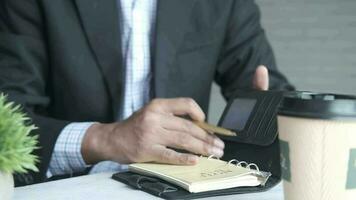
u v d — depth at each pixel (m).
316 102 0.43
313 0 2.30
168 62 1.07
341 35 2.30
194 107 0.80
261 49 1.26
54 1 1.02
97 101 1.04
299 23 2.34
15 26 1.04
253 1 1.31
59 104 1.07
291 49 2.36
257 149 0.73
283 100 0.47
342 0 2.28
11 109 0.53
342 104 0.42
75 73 1.02
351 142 0.43
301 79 2.35
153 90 1.07
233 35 1.24
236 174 0.64
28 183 0.71
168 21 1.08
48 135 0.85
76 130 0.86
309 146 0.43
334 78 2.33
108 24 1.03
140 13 1.07
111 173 0.77
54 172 0.87
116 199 0.61
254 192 0.63
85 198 0.62
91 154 0.84
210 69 1.16
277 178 0.67
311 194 0.44
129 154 0.79
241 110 0.83
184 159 0.72
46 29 1.03
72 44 1.02
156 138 0.77
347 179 0.44
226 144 0.79
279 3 2.35
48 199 0.61
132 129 0.80
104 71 1.03
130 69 1.06
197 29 1.14
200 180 0.62
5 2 1.05
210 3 1.16
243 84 1.22
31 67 1.03
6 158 0.49
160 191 0.61
